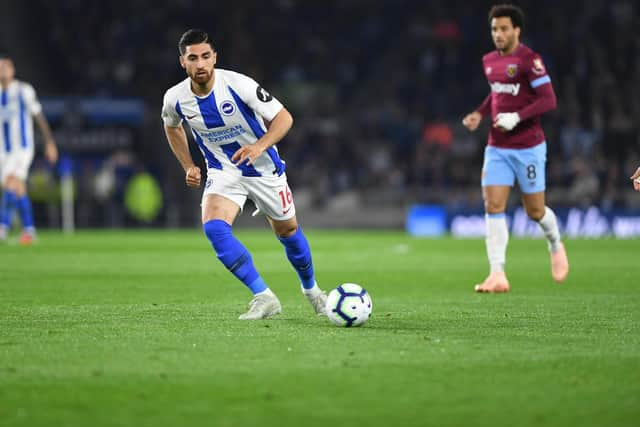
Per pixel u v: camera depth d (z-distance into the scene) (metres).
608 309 27.08
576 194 91.44
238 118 24.08
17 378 16.14
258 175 24.42
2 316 25.00
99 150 104.62
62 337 20.86
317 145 110.12
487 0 116.69
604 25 109.88
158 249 56.91
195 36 23.45
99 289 33.19
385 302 29.34
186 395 14.92
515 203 89.88
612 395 14.92
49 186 98.12
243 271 24.36
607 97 103.94
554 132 101.88
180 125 25.38
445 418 13.56
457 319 24.55
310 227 102.19
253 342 20.08
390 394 14.98
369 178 106.69
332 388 15.38
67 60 113.62
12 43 111.62
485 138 107.38
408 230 88.69
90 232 83.81
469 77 113.44
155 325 23.05
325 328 22.48
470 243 67.00
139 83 111.50
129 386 15.53
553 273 34.38
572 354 18.55
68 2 114.44
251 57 115.00
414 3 121.81
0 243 60.88
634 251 57.09
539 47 110.31
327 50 120.06
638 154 100.25
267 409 14.06
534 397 14.79
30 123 57.28
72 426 13.17
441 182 102.88
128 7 114.12
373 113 113.31
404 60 117.75
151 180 97.75
